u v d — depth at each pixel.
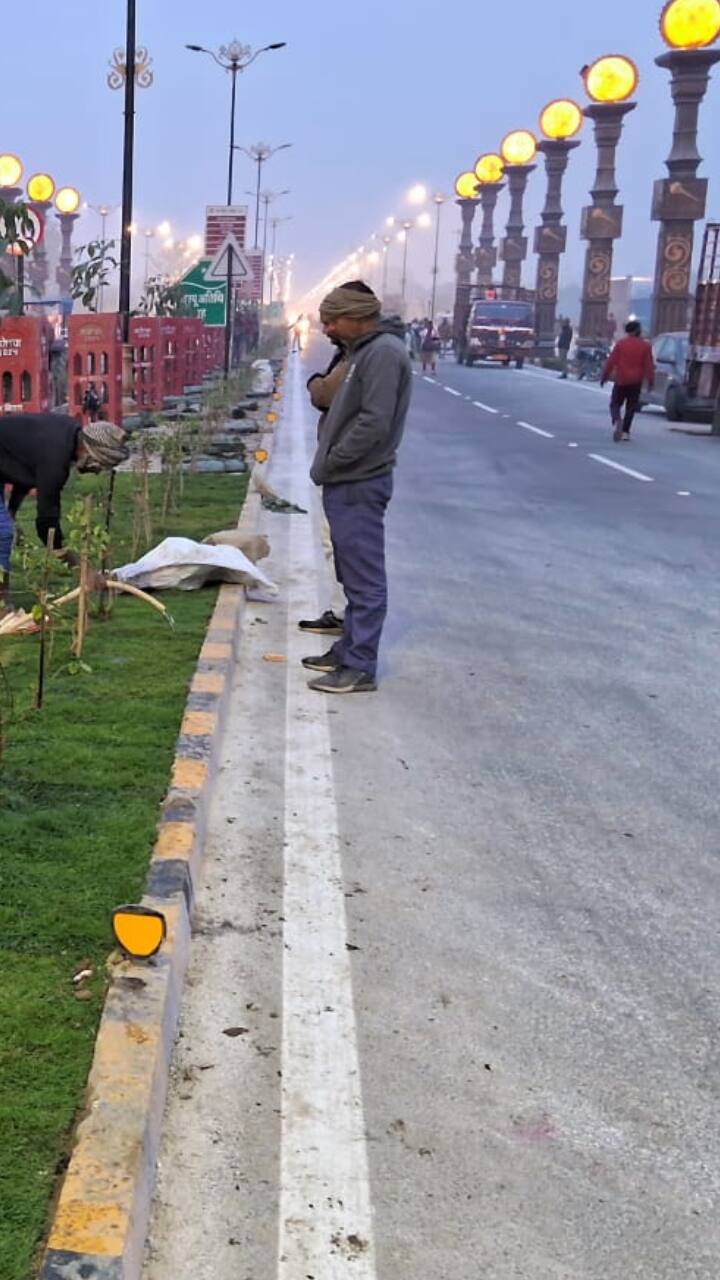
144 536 8.19
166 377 20.27
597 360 34.81
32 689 4.84
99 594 6.01
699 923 3.48
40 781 3.89
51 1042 2.55
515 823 4.11
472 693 5.50
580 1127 2.58
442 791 4.35
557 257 48.53
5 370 11.27
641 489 12.48
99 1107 2.30
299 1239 2.23
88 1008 2.68
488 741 4.89
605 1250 2.25
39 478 5.54
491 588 7.70
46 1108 2.34
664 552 9.01
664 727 5.13
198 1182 2.35
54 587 6.26
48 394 11.82
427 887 3.60
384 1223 2.28
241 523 8.95
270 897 3.47
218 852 3.73
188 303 24.80
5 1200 2.09
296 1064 2.73
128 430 14.73
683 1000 3.08
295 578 7.65
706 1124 2.61
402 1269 2.17
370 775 4.45
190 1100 2.58
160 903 3.11
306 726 4.94
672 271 30.77
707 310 19.14
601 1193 2.39
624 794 4.41
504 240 56.03
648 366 17.12
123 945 2.77
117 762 4.07
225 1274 2.14
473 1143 2.51
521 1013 2.98
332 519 5.25
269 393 23.27
